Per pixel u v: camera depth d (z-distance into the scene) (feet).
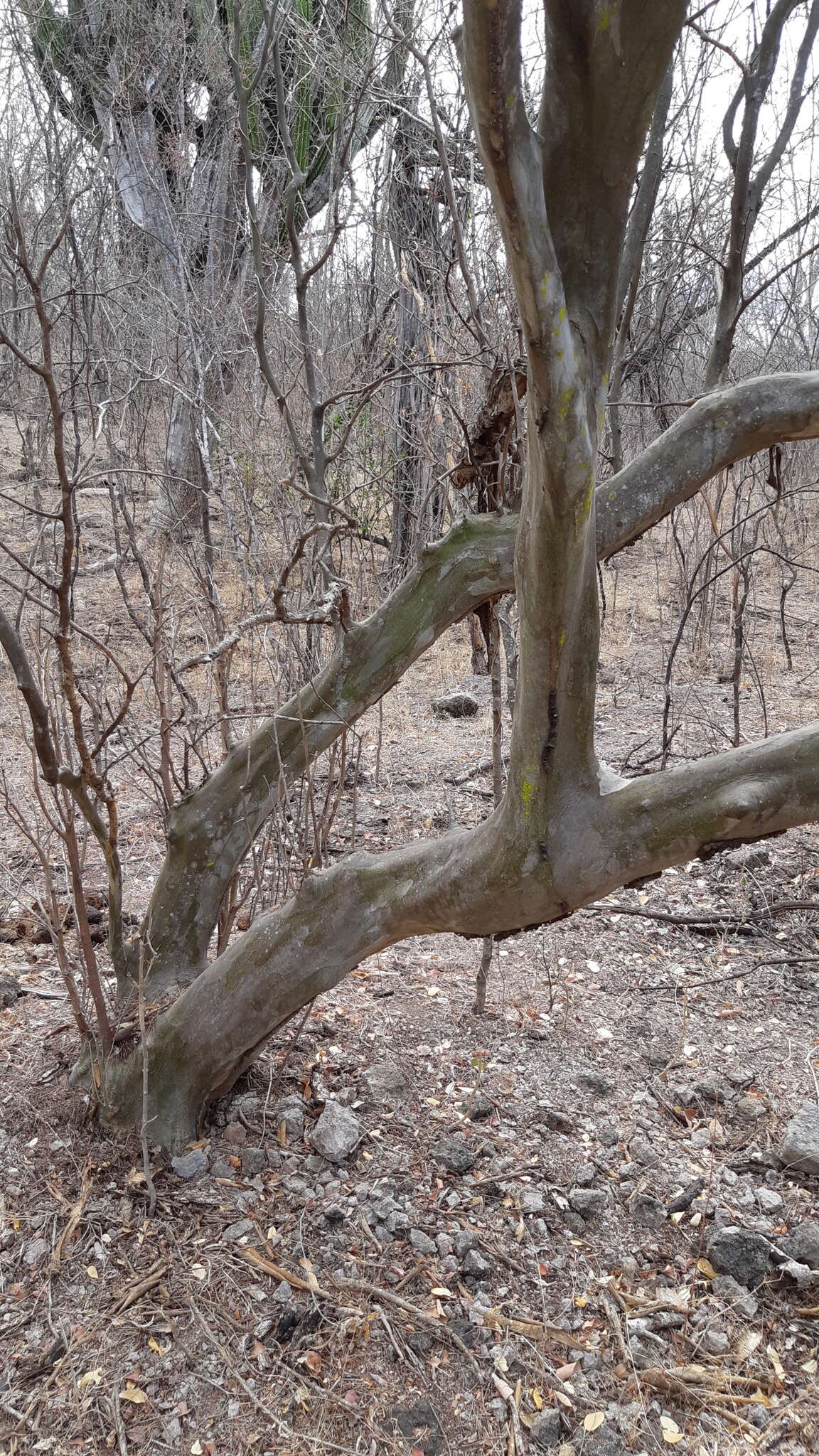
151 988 7.68
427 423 10.75
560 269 3.96
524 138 3.33
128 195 15.28
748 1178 7.63
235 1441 5.48
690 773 5.13
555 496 4.09
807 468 27.89
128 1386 5.73
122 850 12.54
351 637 7.28
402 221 13.23
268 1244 6.69
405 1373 5.92
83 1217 6.77
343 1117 7.63
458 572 7.25
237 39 7.13
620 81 3.58
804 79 10.18
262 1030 7.07
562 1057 8.89
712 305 18.78
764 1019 9.66
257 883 8.43
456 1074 8.58
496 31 3.01
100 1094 7.29
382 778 15.10
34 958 9.87
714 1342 6.25
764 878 12.23
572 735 4.99
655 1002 9.89
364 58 10.68
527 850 5.35
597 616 4.72
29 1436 5.45
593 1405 5.84
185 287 12.73
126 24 14.25
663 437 6.53
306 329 7.36
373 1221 6.95
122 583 8.07
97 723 8.37
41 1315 6.11
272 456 11.56
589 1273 6.73
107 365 10.95
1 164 11.09
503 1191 7.30
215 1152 7.43
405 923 6.42
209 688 12.01
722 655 20.92
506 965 10.50
